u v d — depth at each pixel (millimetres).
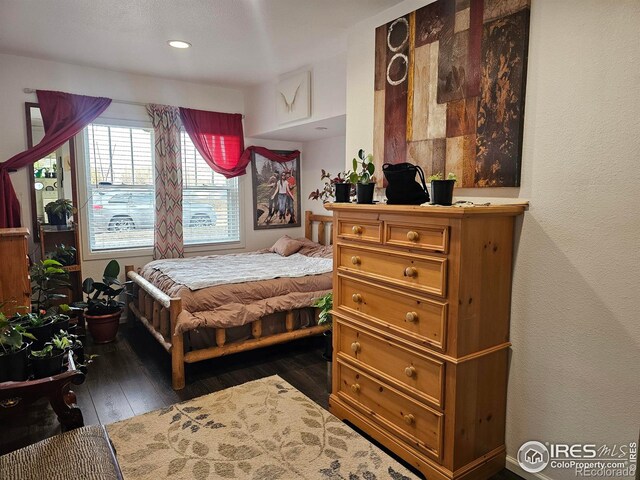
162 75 4133
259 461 2014
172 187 4348
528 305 1887
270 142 5020
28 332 2316
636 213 1533
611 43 1562
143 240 4406
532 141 1824
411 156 2355
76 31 2975
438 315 1801
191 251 4660
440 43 2160
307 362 3311
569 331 1754
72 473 1354
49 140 3697
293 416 2436
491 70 1928
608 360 1645
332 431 2277
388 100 2488
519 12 1812
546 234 1803
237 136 4738
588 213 1663
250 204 4988
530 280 1872
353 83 2805
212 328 3035
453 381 1768
